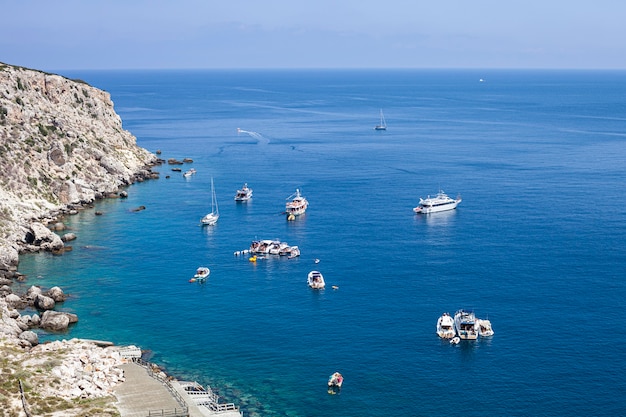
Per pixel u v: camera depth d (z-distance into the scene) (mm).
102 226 186625
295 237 178500
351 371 104500
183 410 87562
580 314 123625
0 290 135000
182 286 142250
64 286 141000
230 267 154750
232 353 110625
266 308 130125
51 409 84375
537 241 169250
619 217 190500
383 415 92375
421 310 127562
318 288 140125
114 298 134875
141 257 161125
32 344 110375
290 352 111062
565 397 96125
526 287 137750
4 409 82750
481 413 92562
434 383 100562
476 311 126250
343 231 183625
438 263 154625
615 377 101188
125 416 85188
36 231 164500
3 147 192875
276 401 95625
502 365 105625
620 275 143125
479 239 172875
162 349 111875
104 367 98125
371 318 124438
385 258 159500
